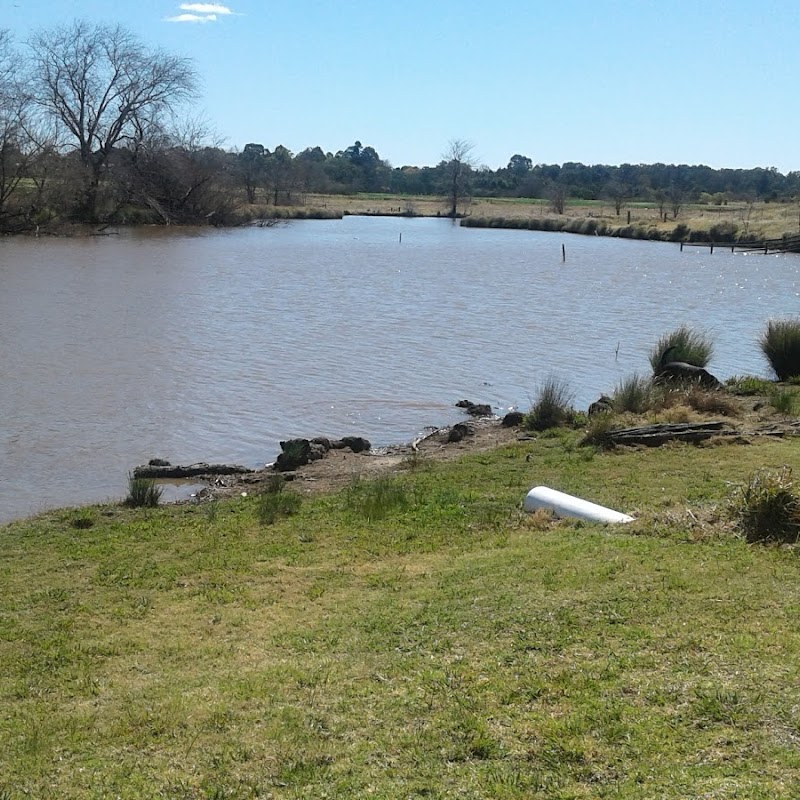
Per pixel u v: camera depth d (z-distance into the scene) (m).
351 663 6.84
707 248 71.75
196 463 15.20
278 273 47.53
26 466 15.07
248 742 5.74
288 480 13.87
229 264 52.06
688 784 4.79
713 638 6.57
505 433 16.72
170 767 5.54
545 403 17.05
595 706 5.70
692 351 20.27
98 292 38.00
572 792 4.84
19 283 40.59
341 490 13.09
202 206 86.56
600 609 7.32
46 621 8.40
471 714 5.76
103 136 79.38
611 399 17.53
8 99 68.94
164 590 9.19
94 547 10.72
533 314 33.75
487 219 101.81
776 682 5.80
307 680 6.55
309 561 9.89
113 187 79.00
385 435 17.36
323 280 44.50
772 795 4.61
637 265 56.44
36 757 5.80
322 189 154.38
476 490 12.46
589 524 10.41
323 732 5.77
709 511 10.19
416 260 57.88
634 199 140.12
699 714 5.49
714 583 7.75
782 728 5.27
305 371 22.92
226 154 102.00
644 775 4.93
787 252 67.81
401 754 5.39
